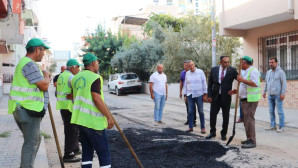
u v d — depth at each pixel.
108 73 33.88
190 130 7.90
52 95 24.31
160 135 7.35
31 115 3.74
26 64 3.74
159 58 22.97
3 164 4.78
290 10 11.11
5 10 9.32
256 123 9.41
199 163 4.96
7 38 16.02
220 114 11.48
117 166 4.84
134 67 24.67
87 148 3.81
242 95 6.31
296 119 9.66
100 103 3.58
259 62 14.72
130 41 31.00
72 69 5.44
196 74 7.72
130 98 20.75
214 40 14.51
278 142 6.57
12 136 7.16
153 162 5.04
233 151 5.73
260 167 4.75
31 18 28.62
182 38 18.31
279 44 13.73
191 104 7.85
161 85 9.45
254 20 12.98
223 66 6.82
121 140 6.77
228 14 14.37
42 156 5.36
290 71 12.86
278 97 7.93
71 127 5.25
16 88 3.73
